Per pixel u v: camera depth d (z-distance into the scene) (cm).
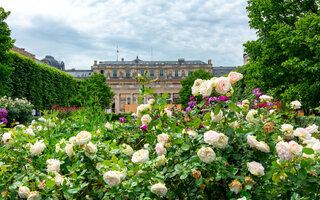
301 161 162
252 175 179
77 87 3462
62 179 182
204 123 210
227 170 183
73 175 182
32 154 220
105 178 169
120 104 6919
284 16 1416
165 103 231
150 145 263
